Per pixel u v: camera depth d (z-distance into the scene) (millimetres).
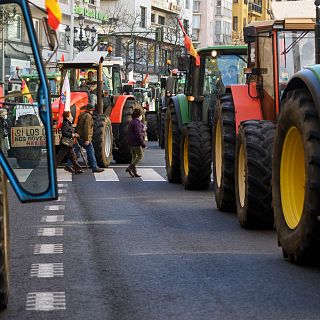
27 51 11367
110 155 39875
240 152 19719
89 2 113688
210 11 199250
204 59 29484
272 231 18875
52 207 23594
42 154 11297
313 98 13719
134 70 136750
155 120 66125
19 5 11219
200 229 19281
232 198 22078
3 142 11555
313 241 13961
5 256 11234
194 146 27875
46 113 11148
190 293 12586
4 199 11242
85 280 13578
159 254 15938
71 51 85750
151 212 22484
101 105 40812
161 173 35938
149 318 11172
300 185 15062
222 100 22438
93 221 20719
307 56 20531
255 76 21453
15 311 11602
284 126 15008
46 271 14320
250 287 12930
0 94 11859
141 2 158750
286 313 11352
